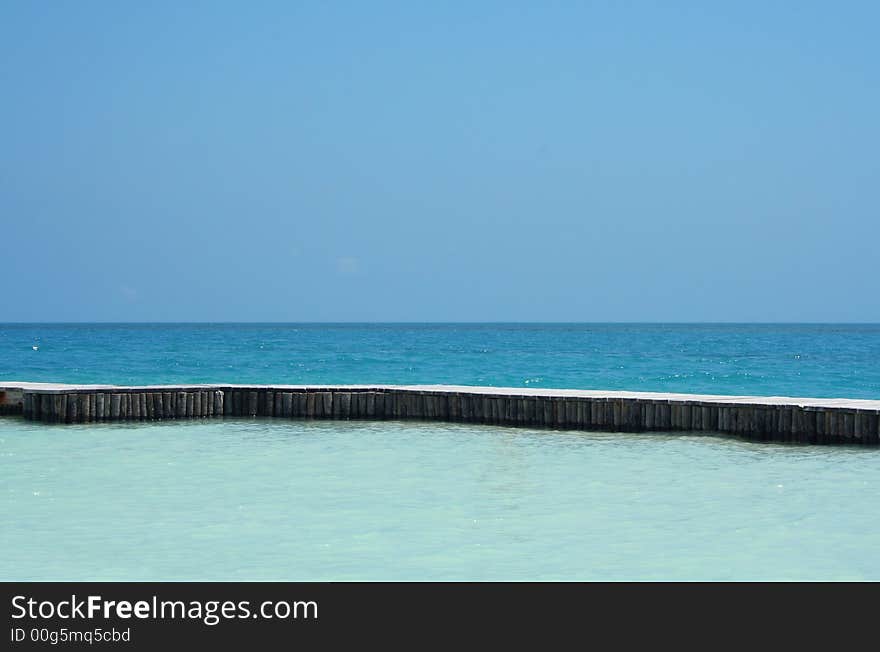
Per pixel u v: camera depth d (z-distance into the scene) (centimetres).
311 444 2441
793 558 1350
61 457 2214
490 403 2833
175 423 2891
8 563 1323
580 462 2156
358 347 9412
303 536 1461
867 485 1873
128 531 1493
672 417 2617
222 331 19325
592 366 6262
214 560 1337
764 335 16288
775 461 2167
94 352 8006
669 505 1686
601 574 1278
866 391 4503
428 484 1886
